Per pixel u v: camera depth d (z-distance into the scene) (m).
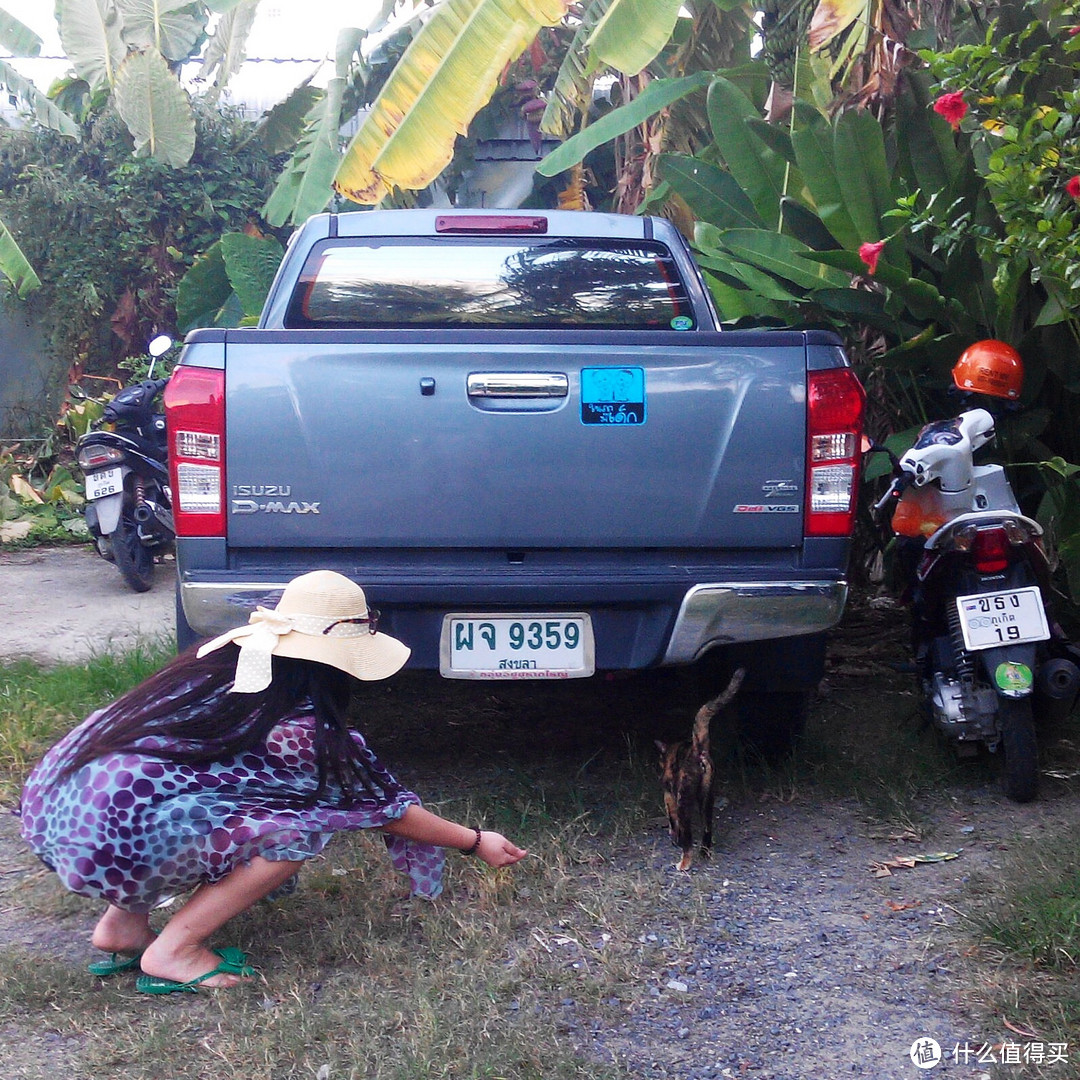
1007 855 3.50
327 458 3.40
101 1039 2.60
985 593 3.78
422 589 3.45
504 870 3.30
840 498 3.52
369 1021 2.65
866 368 5.52
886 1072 2.50
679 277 4.59
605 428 3.45
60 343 11.12
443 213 4.54
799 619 3.53
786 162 5.67
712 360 3.47
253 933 3.05
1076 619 5.06
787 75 7.36
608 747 4.45
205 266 9.97
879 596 6.29
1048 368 4.94
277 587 3.38
